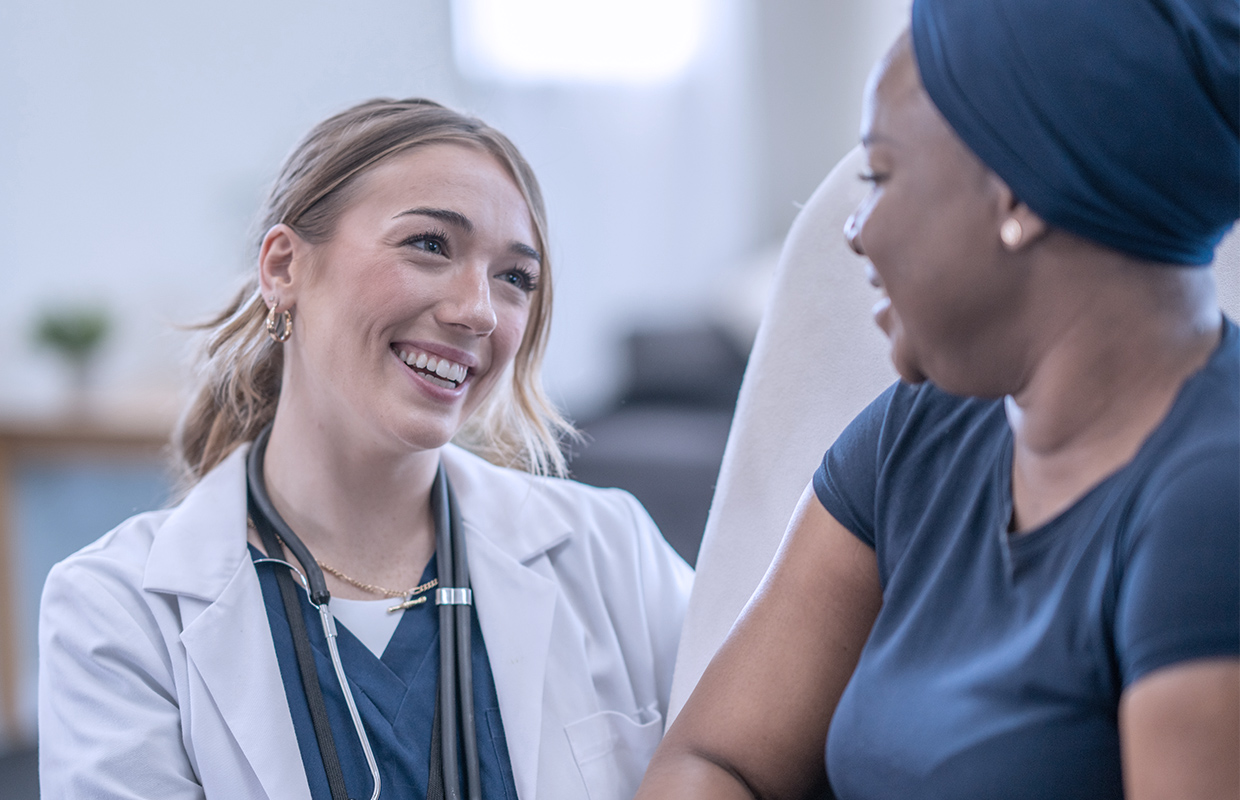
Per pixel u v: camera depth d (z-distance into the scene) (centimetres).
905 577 79
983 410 81
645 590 139
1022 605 69
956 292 67
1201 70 59
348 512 121
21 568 340
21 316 378
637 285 566
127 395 345
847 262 128
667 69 558
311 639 116
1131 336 65
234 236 414
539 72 539
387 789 110
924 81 65
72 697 110
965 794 67
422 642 119
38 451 312
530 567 131
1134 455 64
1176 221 62
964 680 70
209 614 113
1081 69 60
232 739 109
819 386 128
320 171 119
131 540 122
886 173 69
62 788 108
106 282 396
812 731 90
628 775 123
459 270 117
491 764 116
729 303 494
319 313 118
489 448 154
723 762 90
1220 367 64
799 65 582
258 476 125
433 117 121
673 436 413
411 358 118
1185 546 58
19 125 378
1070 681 65
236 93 428
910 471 83
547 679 123
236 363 130
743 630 93
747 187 578
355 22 469
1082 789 65
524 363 142
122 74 398
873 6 544
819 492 91
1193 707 56
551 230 140
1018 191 63
